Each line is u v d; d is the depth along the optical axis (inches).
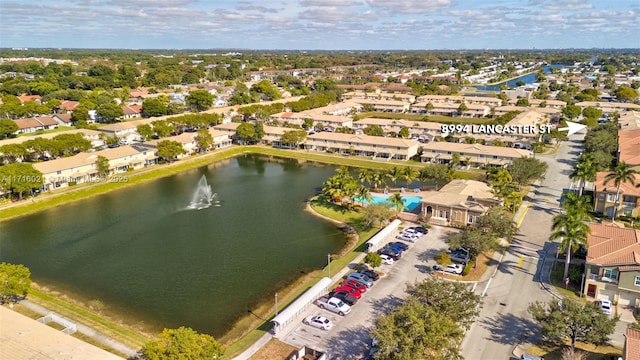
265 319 2815.0
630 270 2731.3
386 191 5241.1
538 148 6766.7
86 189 5393.7
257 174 6269.7
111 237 4126.5
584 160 4840.1
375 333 2043.6
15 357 2012.8
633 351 1914.4
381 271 3302.2
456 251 3538.4
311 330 2610.7
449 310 2306.8
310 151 7372.1
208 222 4478.3
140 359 2252.7
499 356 2340.1
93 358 2050.9
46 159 6432.1
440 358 1945.1
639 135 6131.9
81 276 3410.4
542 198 4854.8
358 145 7071.9
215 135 7637.8
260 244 3949.3
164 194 5383.9
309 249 3831.2
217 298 3088.1
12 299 2987.2
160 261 3644.2
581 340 2415.1
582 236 2960.1
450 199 4229.8
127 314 2903.5
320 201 4987.7
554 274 3213.6
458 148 6343.5
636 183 4239.7
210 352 2081.7
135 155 6304.1
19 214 4677.7
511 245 3703.3
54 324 2704.2
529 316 2709.2
